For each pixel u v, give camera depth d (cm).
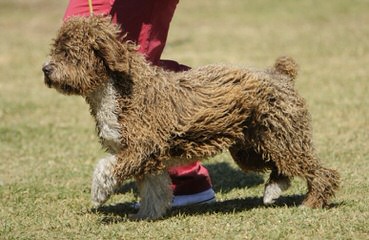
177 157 1085
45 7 4431
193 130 1063
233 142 1098
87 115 2080
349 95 2167
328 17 3847
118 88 1058
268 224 1059
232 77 1100
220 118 1070
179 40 3378
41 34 3681
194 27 3747
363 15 3847
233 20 3922
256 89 1090
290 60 1170
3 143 1753
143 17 1194
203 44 3256
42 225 1104
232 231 1031
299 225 1041
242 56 2923
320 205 1146
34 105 2211
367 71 2555
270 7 4247
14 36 3634
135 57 1076
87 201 1270
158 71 1088
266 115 1108
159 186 1110
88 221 1123
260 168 1194
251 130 1115
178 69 1258
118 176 1047
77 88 1052
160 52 1235
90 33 1041
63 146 1720
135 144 1045
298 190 1284
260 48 3114
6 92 2422
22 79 2659
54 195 1308
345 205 1155
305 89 2283
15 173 1484
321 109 1995
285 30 3559
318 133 1734
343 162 1472
